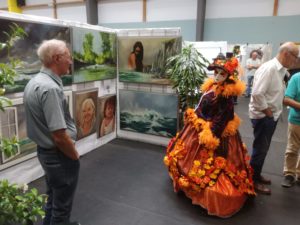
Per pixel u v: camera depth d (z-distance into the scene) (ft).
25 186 4.09
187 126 7.76
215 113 7.07
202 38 26.40
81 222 6.65
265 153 7.88
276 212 7.19
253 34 24.77
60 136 4.76
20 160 8.07
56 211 5.50
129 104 12.29
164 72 11.00
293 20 23.06
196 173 7.02
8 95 7.34
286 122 16.72
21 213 3.65
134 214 7.02
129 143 12.38
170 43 10.63
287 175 8.56
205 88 7.53
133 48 11.48
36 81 4.83
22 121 7.89
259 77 7.16
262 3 23.85
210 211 6.89
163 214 7.02
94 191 8.13
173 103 11.16
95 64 10.69
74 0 30.22
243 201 7.27
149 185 8.54
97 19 30.53
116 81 12.42
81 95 10.12
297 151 8.30
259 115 7.50
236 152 7.41
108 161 10.37
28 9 33.35
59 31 8.69
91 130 11.12
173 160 7.52
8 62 7.04
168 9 27.25
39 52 4.92
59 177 5.24
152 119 11.89
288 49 6.85
